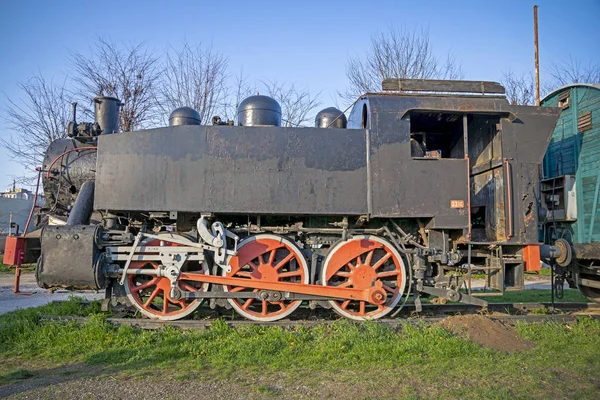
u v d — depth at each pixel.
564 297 9.34
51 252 5.52
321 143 5.83
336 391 3.84
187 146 5.73
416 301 6.08
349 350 4.89
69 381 4.02
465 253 6.14
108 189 5.76
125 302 5.84
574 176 7.86
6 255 5.87
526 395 3.79
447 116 6.90
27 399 3.62
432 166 5.87
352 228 6.27
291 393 3.79
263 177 5.71
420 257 5.99
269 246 5.89
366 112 6.29
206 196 5.65
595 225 7.32
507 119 6.18
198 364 4.42
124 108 20.94
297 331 5.49
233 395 3.73
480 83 6.48
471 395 3.77
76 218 6.12
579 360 4.75
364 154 5.88
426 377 4.18
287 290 5.72
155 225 6.24
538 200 6.24
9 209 24.98
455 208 5.84
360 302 6.00
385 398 3.69
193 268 6.13
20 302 8.62
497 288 6.02
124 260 5.80
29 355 4.73
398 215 5.75
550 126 6.27
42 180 7.71
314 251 6.16
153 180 5.71
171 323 5.66
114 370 4.32
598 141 7.36
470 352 4.89
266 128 5.80
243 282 5.70
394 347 4.93
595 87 7.40
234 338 5.14
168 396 3.70
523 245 6.09
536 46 13.48
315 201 5.73
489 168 6.50
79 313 6.65
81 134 7.73
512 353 4.98
